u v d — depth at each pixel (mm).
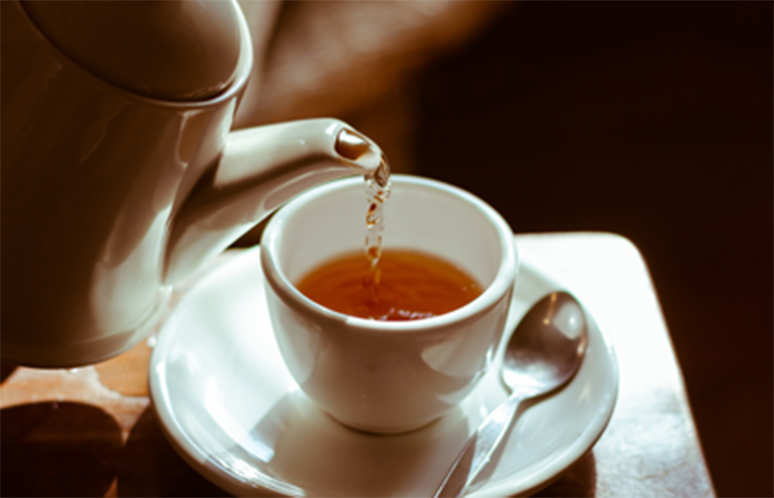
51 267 364
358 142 373
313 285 423
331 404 390
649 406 414
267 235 399
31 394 413
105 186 353
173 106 346
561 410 397
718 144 1268
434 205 429
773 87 1404
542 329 427
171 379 395
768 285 1017
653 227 1098
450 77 1349
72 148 346
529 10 1558
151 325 406
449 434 398
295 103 688
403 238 440
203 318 423
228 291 437
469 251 429
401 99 820
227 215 377
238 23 368
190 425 382
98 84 339
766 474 780
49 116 342
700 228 1102
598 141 1263
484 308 375
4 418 403
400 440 395
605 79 1417
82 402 411
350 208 427
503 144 1239
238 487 365
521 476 367
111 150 347
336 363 375
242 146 375
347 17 787
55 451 393
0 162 349
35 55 337
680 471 392
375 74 760
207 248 388
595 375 403
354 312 414
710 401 864
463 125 1277
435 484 381
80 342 384
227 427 390
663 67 1458
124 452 395
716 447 812
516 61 1453
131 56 341
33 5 337
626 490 386
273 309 384
